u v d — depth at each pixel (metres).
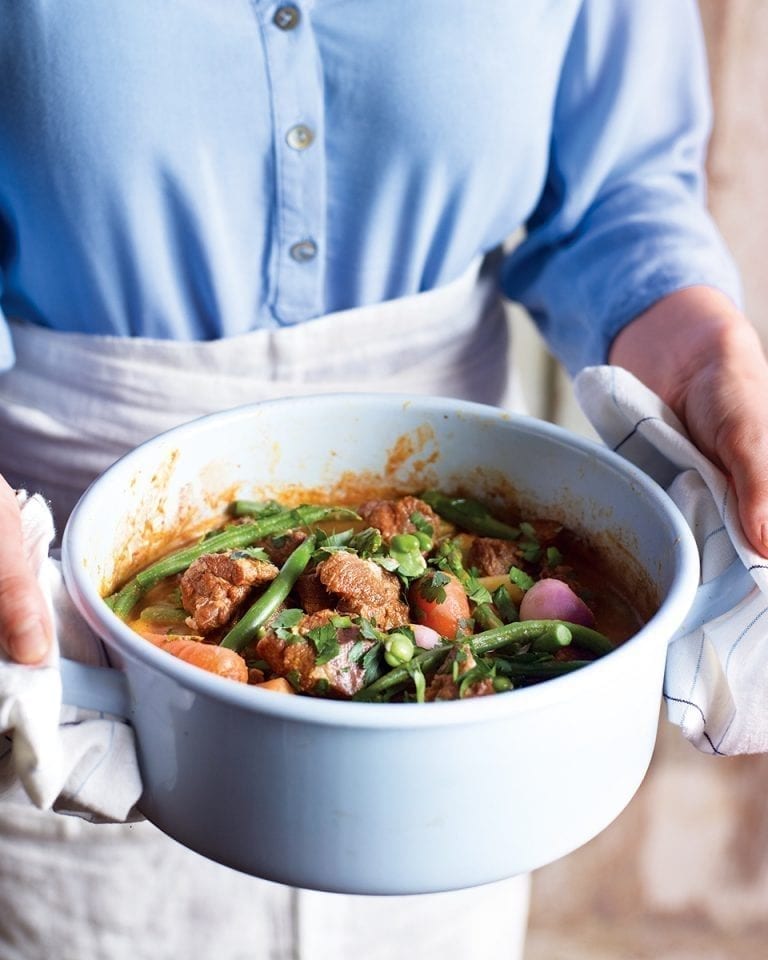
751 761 1.87
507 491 0.92
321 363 1.05
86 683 0.69
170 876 1.17
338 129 0.97
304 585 0.82
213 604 0.80
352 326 1.05
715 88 1.55
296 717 0.61
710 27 1.52
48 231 0.96
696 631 0.81
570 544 0.89
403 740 0.61
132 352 1.02
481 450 0.92
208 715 0.63
